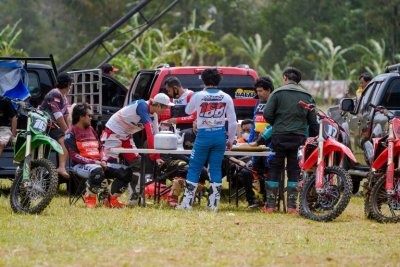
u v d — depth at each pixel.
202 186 20.61
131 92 26.88
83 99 28.30
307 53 110.62
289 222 17.69
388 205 18.09
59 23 118.31
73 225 16.34
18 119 22.27
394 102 22.89
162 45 74.25
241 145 19.78
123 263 12.69
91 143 19.47
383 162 18.14
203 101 18.91
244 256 13.48
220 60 112.06
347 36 109.62
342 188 18.28
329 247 14.51
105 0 110.06
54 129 22.05
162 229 16.12
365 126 23.27
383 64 88.62
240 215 18.66
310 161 18.41
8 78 22.05
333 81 96.12
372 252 14.10
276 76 87.25
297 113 19.25
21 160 18.30
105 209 19.02
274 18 119.44
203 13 115.25
